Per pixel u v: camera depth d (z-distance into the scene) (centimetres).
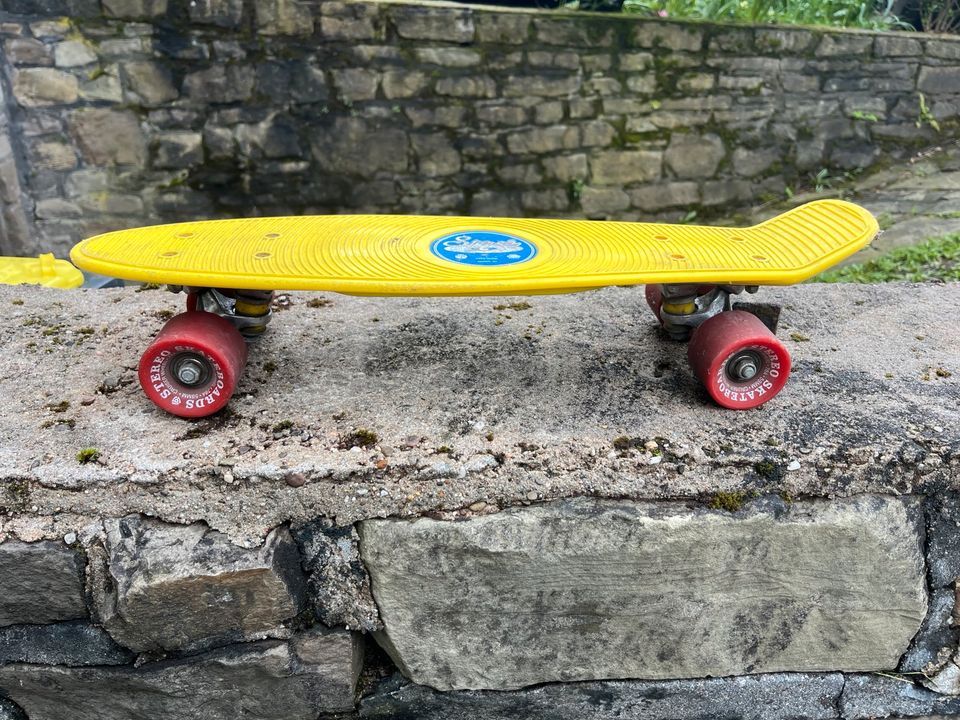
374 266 47
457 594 49
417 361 58
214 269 46
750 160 173
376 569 48
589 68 160
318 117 156
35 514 46
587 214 171
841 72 169
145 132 152
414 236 55
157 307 67
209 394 49
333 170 160
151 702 51
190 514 46
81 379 55
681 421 50
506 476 46
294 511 47
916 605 51
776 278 47
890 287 73
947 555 50
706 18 164
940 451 48
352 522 47
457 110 159
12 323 63
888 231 145
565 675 53
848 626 52
